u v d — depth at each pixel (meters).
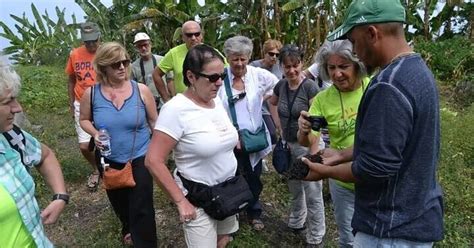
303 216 3.69
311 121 2.61
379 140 1.56
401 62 1.58
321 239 3.53
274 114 3.57
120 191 3.23
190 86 2.37
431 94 1.58
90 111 3.17
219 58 2.31
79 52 4.69
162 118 2.32
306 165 2.04
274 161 3.16
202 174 2.38
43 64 15.02
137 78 5.02
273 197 4.41
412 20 11.20
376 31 1.59
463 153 4.97
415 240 1.67
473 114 6.25
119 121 3.04
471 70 9.52
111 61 3.04
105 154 3.02
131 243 3.56
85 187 4.86
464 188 4.20
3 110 1.75
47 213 2.02
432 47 10.36
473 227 3.71
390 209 1.67
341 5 9.73
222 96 3.35
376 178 1.60
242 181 2.48
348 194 2.68
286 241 3.70
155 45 10.56
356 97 2.57
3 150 1.79
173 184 2.33
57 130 6.91
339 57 2.45
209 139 2.33
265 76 3.51
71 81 4.82
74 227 4.05
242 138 3.35
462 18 11.73
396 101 1.53
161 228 3.94
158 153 2.31
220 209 2.36
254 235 3.70
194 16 10.12
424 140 1.60
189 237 2.46
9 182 1.76
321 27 9.88
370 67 1.76
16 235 1.77
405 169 1.63
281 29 10.03
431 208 1.68
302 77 3.32
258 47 10.05
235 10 10.05
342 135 2.62
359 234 1.82
